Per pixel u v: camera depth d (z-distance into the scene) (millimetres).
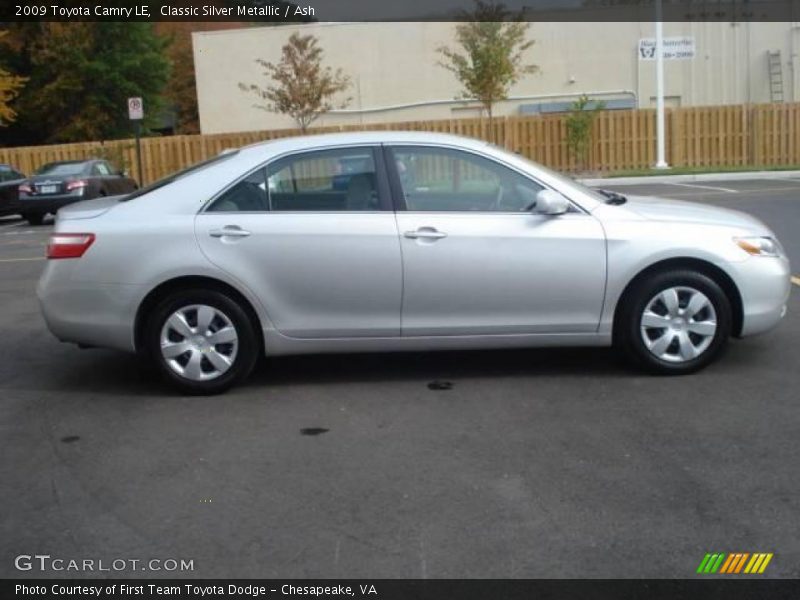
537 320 6062
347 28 30234
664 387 5953
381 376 6422
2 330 8352
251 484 4625
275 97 27234
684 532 3982
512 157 6148
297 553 3906
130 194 6445
